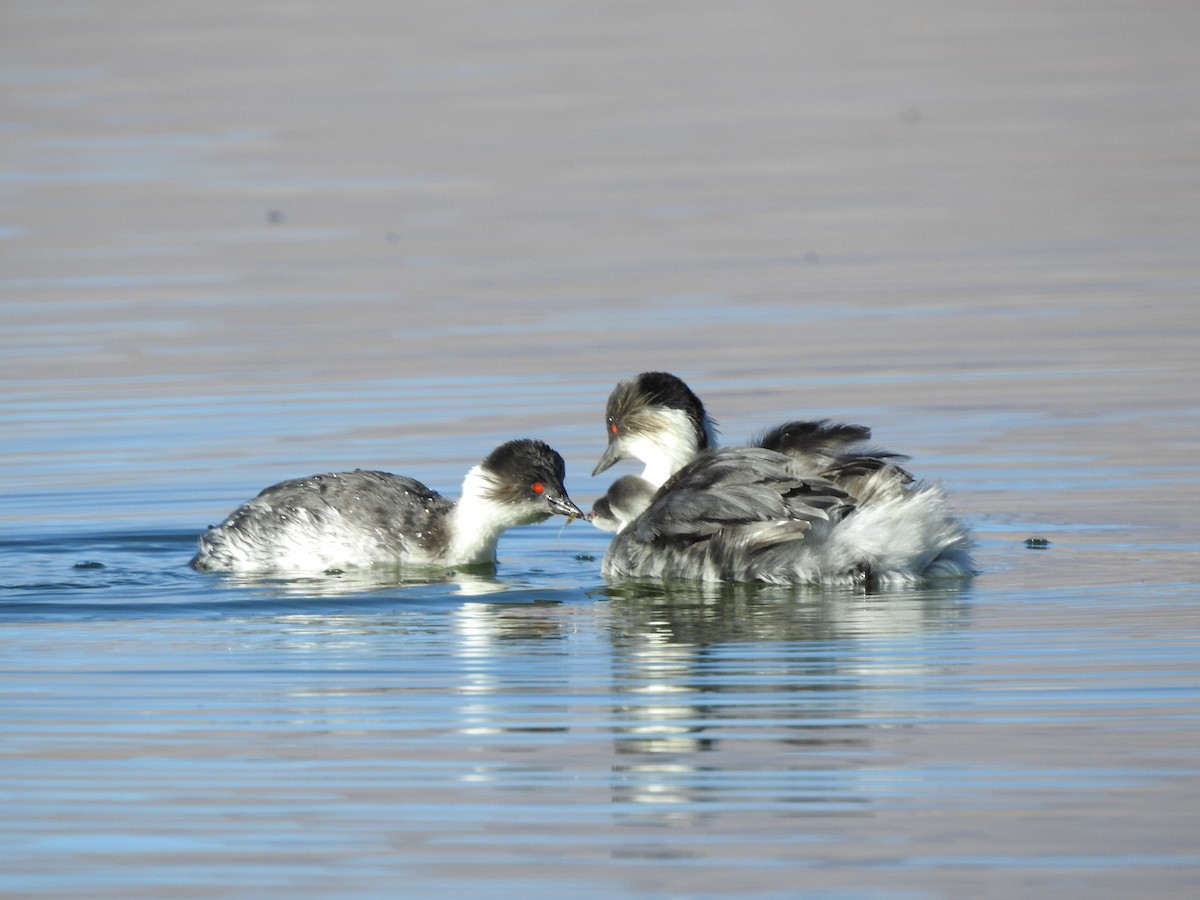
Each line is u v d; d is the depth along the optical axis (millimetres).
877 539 14000
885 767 10422
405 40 54938
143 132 42031
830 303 26641
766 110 44969
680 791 10156
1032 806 9891
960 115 43656
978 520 16391
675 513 14719
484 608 14164
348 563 15727
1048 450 18844
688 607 13930
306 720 11414
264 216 34250
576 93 47281
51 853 9531
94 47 52906
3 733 11227
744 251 30594
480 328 25438
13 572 15484
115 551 16375
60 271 29672
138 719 11484
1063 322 24969
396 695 11906
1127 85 46469
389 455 19297
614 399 16688
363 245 31812
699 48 54219
